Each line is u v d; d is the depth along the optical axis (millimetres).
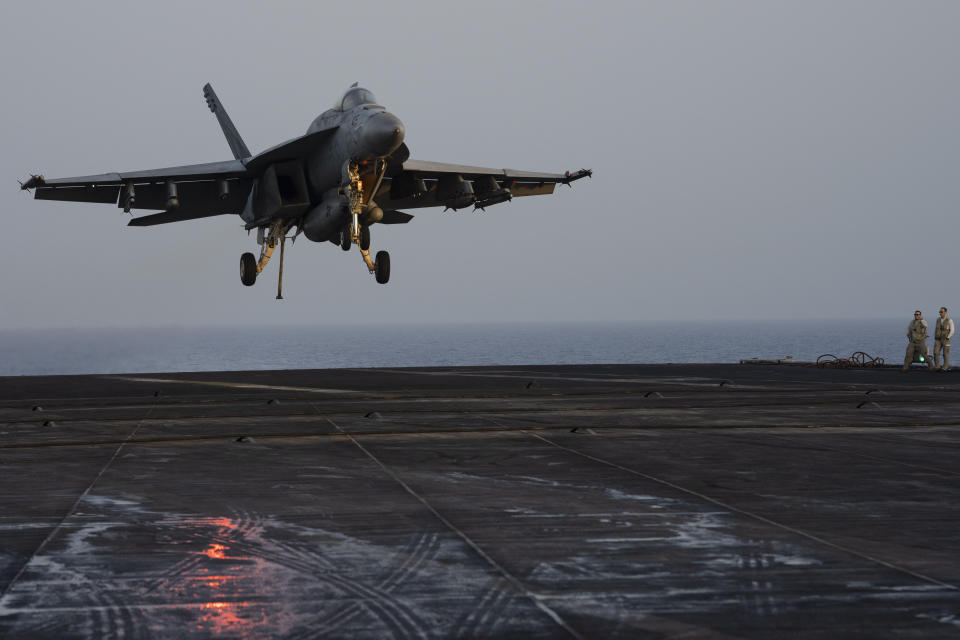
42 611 11148
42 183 47156
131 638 10195
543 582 12352
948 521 16156
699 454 24484
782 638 10156
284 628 10516
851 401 38844
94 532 15406
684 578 12523
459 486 19750
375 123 44375
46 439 27875
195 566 13219
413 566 13188
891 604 11352
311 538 14945
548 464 22812
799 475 21109
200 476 21109
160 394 44656
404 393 43969
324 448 25703
